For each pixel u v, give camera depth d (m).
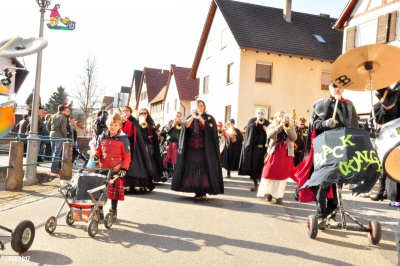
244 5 28.55
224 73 27.66
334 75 5.09
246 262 4.41
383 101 4.68
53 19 9.81
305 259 4.57
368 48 4.63
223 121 27.34
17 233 4.28
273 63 25.88
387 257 4.71
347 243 5.27
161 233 5.48
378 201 8.91
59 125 11.66
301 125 13.62
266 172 8.35
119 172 5.73
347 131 4.81
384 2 18.52
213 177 8.36
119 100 14.38
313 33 28.58
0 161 14.43
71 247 4.69
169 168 12.61
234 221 6.41
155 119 50.25
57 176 11.80
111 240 5.05
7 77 4.44
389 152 3.77
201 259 4.45
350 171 4.59
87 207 5.34
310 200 5.87
